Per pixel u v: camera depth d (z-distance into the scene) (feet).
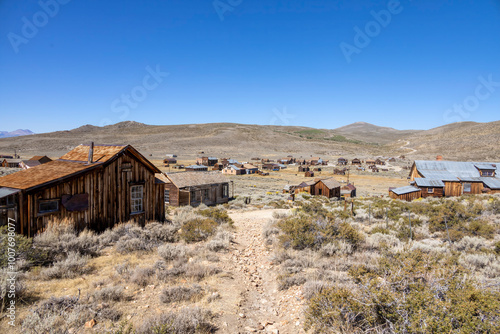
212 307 19.85
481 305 13.96
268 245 39.14
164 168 362.33
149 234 37.14
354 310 15.29
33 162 207.21
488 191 145.28
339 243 33.63
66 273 23.44
